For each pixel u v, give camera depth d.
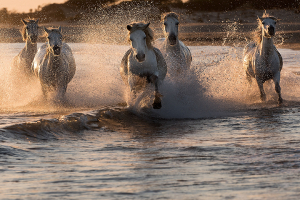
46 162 17.41
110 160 17.84
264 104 34.34
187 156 18.44
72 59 37.72
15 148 19.70
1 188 13.41
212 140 22.05
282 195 12.30
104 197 12.38
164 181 14.27
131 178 14.74
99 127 26.61
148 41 28.61
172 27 33.19
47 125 24.72
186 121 28.62
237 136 22.91
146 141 22.53
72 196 12.52
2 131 22.38
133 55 29.06
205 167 16.33
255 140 21.50
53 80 34.00
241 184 13.70
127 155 18.92
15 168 16.19
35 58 37.34
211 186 13.51
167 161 17.55
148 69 28.89
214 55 76.56
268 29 32.75
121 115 29.95
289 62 70.00
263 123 26.61
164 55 33.84
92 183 14.09
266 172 15.32
